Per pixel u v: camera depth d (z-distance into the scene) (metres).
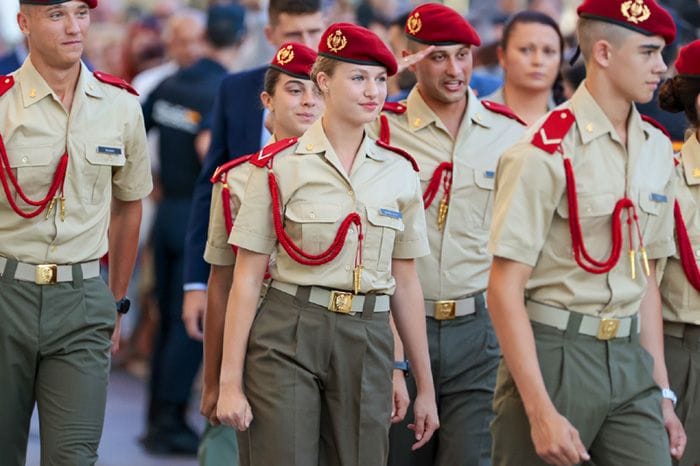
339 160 7.92
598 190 7.43
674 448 7.90
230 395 7.87
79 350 8.73
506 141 9.42
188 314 10.69
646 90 7.42
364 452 7.93
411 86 11.95
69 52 8.62
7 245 8.64
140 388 16.23
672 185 7.78
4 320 8.63
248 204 7.93
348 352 7.89
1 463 8.80
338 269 7.87
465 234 9.27
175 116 13.45
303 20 10.39
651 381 7.55
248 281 7.93
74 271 8.73
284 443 7.79
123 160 8.95
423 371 8.29
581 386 7.44
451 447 9.25
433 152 9.29
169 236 13.41
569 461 7.14
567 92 11.16
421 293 8.26
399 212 8.00
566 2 16.52
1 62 12.80
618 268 7.51
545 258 7.48
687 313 8.55
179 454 13.39
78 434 8.64
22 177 8.62
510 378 7.55
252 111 10.45
